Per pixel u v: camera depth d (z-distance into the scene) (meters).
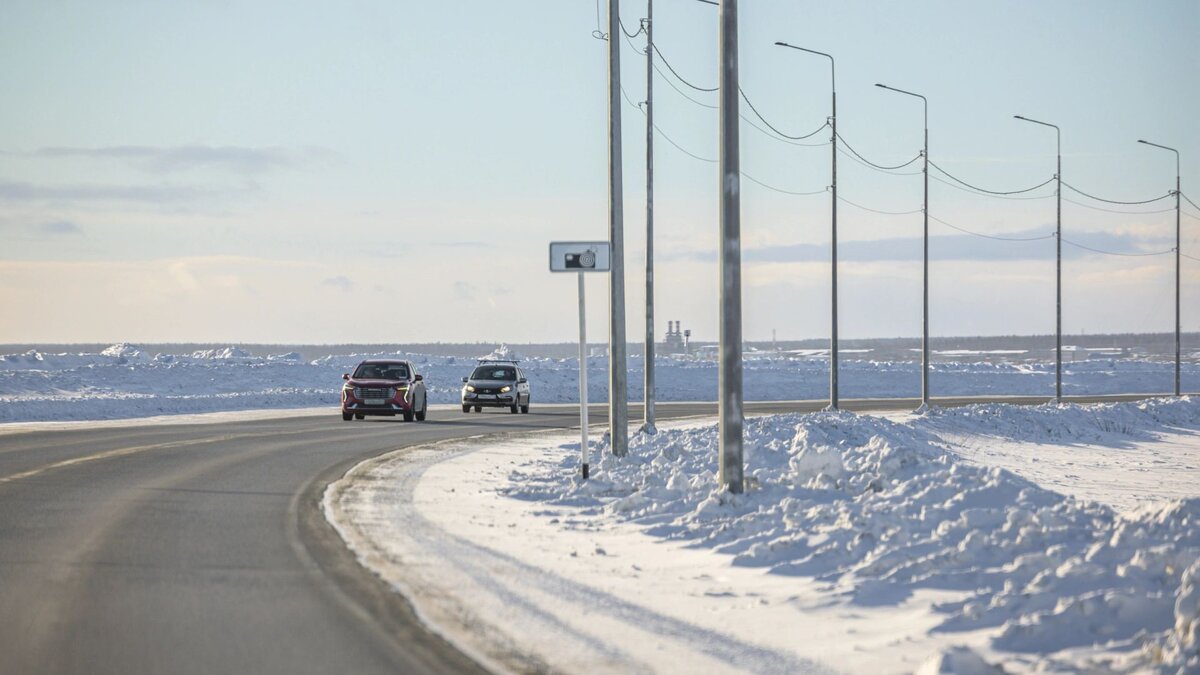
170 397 88.25
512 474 40.31
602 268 37.41
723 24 29.61
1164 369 195.25
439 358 155.38
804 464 32.19
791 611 18.50
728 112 29.67
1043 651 15.36
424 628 17.27
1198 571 16.64
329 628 17.20
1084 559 19.14
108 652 15.76
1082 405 91.75
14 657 15.47
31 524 27.67
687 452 45.94
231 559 23.02
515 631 17.17
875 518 24.28
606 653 15.97
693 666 15.34
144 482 36.75
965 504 25.36
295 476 39.19
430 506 31.73
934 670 14.12
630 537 26.36
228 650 15.90
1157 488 46.09
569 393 126.81
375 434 60.97
